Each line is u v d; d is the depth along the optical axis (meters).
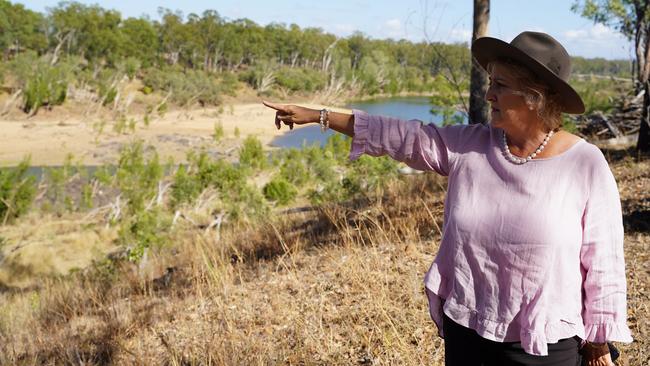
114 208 24.56
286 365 3.61
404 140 1.76
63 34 117.62
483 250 1.62
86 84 92.62
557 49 1.58
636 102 16.19
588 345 1.67
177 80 102.69
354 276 4.51
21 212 27.47
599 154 1.59
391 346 3.45
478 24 7.94
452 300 1.67
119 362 4.12
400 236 5.52
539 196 1.57
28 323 5.75
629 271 4.38
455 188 1.71
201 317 4.58
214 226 14.97
